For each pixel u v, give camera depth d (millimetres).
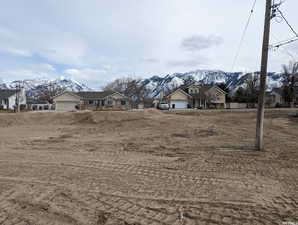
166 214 3572
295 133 12461
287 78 53438
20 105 52656
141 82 69125
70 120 20203
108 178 5266
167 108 43906
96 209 3750
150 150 8445
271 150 8133
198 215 3537
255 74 57281
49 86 80562
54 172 5730
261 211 3650
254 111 29141
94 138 11594
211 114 25594
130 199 4117
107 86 69000
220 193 4352
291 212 3613
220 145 9133
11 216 3568
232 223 3309
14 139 11344
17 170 5922
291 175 5383
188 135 12039
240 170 5797
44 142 10406
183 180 5098
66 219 3453
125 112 21234
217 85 55156
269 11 8086
